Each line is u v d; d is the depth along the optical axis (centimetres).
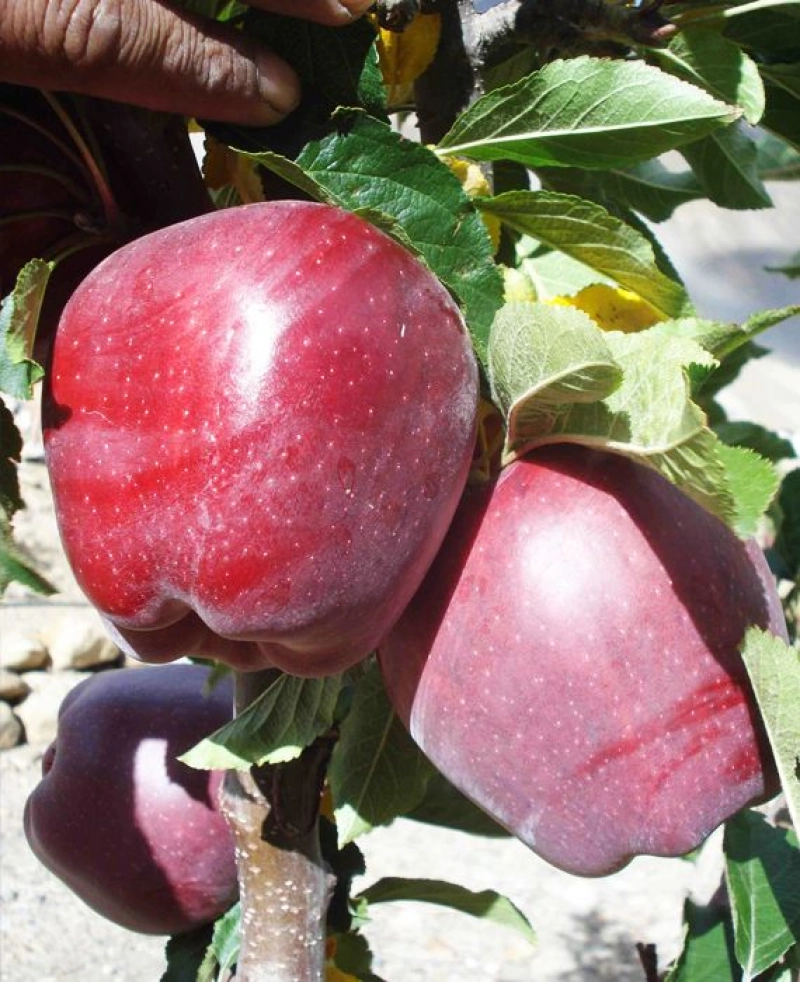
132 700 44
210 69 25
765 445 47
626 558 27
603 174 40
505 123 29
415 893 42
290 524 24
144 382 24
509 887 134
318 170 27
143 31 24
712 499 25
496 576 27
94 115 28
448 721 28
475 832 42
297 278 24
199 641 28
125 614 25
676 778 27
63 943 124
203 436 23
